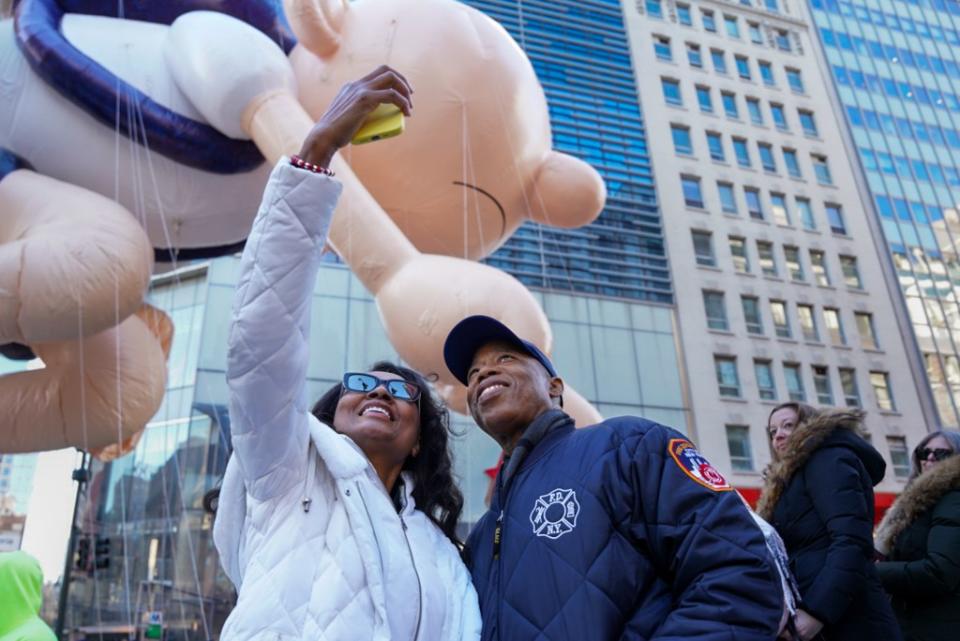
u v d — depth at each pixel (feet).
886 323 85.97
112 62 18.47
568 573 5.32
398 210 20.17
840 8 111.65
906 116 105.81
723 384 74.84
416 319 15.70
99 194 18.38
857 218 92.02
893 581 9.41
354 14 19.89
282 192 6.12
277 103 17.85
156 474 61.52
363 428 7.02
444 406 8.39
